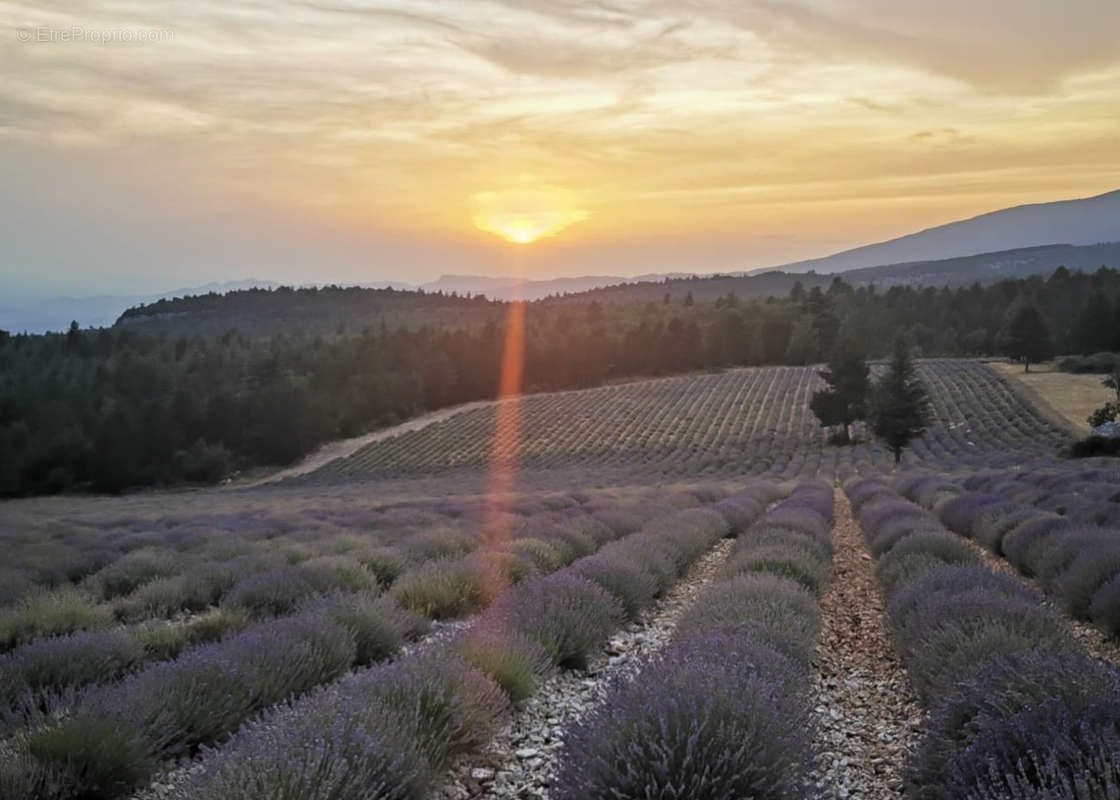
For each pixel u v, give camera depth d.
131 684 5.44
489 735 5.08
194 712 5.27
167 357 105.56
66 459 67.94
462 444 77.88
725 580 8.94
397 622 7.85
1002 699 4.00
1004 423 61.84
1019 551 11.13
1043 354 82.38
